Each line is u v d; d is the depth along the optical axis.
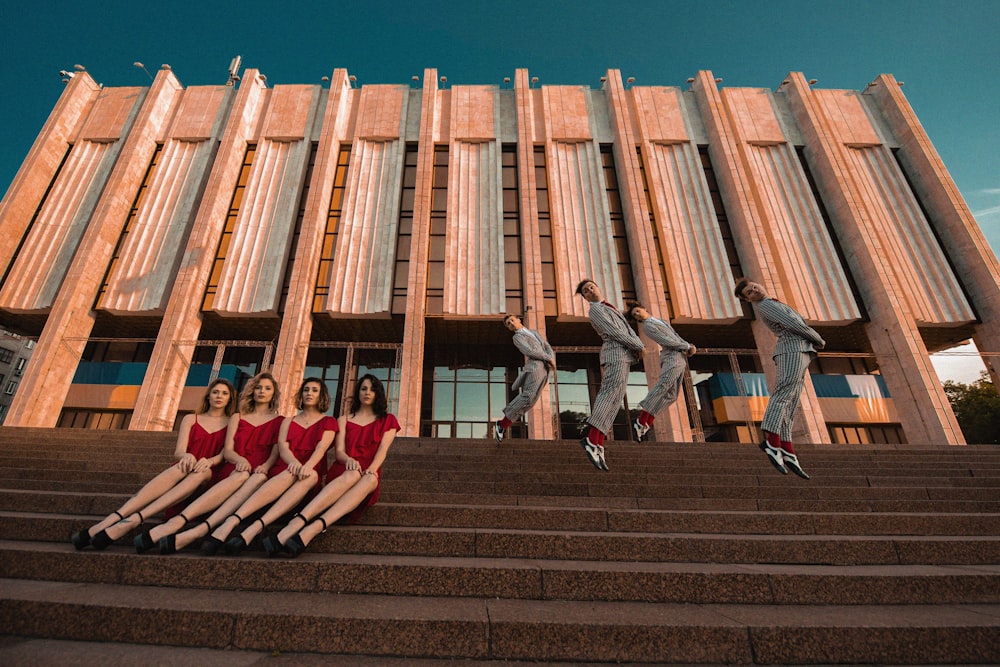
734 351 16.64
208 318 16.84
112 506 4.02
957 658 2.02
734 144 18.84
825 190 18.67
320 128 19.48
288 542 2.77
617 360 5.10
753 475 5.95
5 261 16.06
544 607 2.37
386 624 2.09
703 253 17.67
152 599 2.31
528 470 6.25
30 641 2.04
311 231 16.73
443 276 17.05
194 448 3.53
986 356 16.28
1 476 5.75
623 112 19.70
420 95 20.25
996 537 3.69
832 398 17.98
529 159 18.62
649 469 6.40
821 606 2.47
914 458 8.07
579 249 17.73
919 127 19.09
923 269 17.11
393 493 4.69
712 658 2.01
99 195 17.48
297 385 14.77
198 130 19.00
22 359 46.84
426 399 18.34
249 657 1.95
